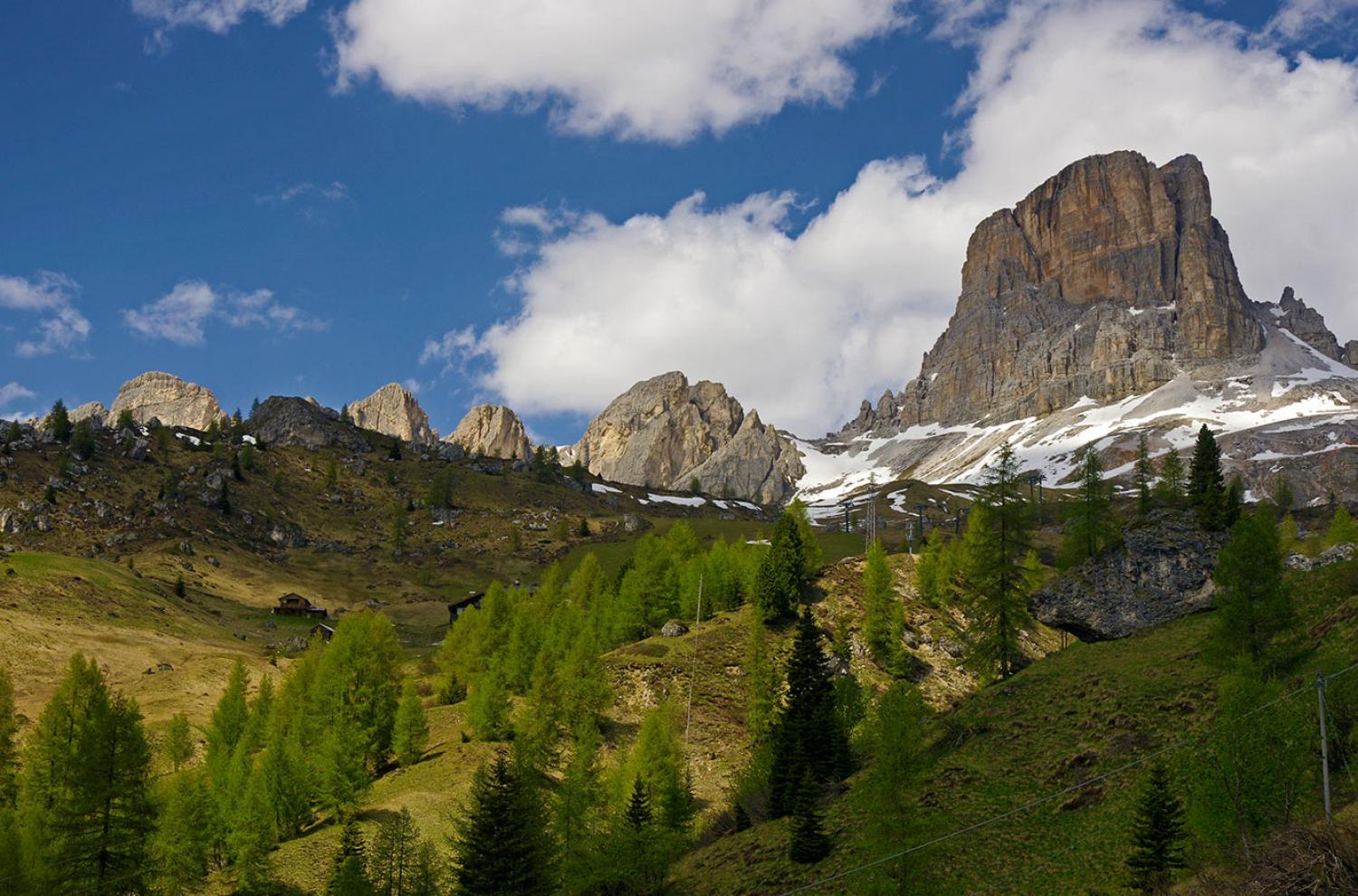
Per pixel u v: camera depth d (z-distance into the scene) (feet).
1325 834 114.11
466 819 254.06
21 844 192.75
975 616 295.28
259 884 225.15
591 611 431.43
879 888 165.27
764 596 406.21
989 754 217.97
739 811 252.62
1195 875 138.92
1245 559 210.59
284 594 633.20
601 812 237.25
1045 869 165.78
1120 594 270.67
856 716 295.07
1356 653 183.01
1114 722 208.33
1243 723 146.82
